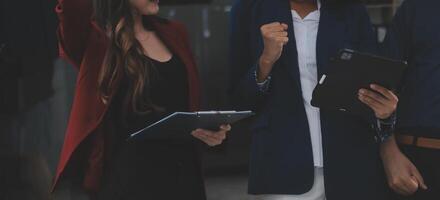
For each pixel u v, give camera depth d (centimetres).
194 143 299
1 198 550
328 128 305
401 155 335
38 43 507
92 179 285
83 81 282
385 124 313
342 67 275
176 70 289
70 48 283
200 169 303
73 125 281
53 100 570
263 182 308
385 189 326
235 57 320
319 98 288
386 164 332
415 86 339
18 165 566
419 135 339
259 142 310
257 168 309
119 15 277
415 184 328
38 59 532
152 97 280
